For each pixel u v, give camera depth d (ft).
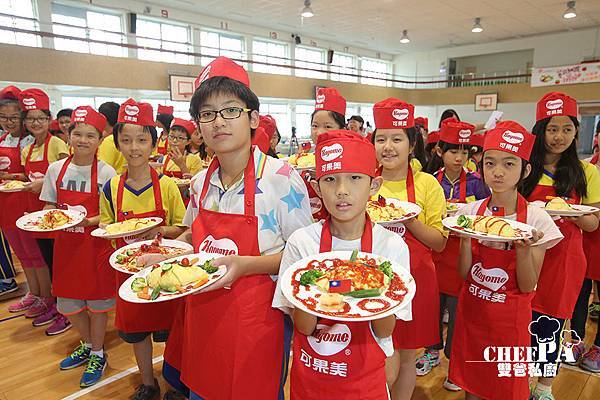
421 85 61.57
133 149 7.17
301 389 4.59
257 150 4.80
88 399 7.70
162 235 7.19
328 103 8.55
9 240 11.18
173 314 6.97
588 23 45.32
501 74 58.03
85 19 34.09
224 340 4.54
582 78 42.75
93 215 8.34
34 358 9.14
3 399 7.69
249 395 4.58
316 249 4.70
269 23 45.50
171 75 33.86
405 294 3.90
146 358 7.39
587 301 8.98
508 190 6.34
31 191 10.38
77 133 8.14
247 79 4.77
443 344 9.72
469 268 6.35
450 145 9.29
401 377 6.48
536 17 42.93
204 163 15.46
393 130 6.39
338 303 3.76
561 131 7.43
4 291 12.67
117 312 6.97
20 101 11.07
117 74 30.83
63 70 27.73
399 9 39.83
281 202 4.68
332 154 4.33
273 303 4.41
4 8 28.73
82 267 7.95
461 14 41.88
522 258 5.61
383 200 6.19
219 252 4.68
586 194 7.63
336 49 56.34
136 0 36.47
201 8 39.58
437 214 6.55
